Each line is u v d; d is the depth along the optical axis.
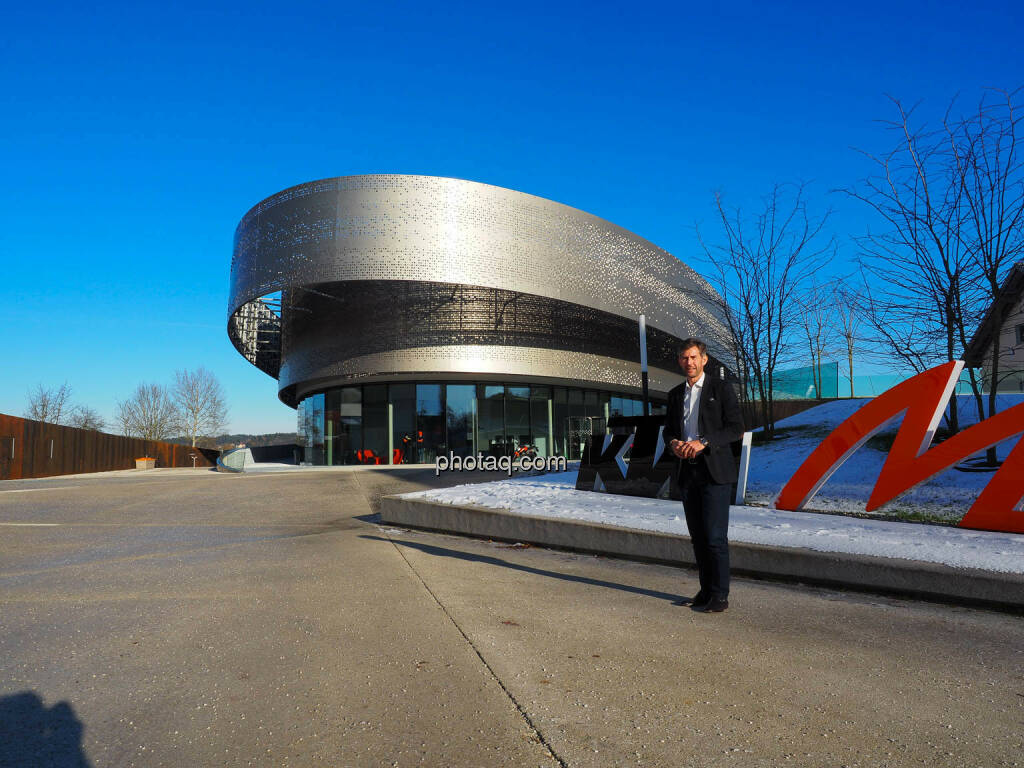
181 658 3.12
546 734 2.25
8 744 2.20
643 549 5.95
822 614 3.98
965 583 4.19
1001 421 6.19
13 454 22.75
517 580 5.05
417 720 2.38
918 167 10.02
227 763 2.06
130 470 37.75
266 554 6.35
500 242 24.05
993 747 2.13
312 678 2.83
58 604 4.28
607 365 30.78
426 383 28.45
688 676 2.83
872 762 2.03
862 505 7.79
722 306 18.08
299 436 34.34
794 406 29.33
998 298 9.81
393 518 8.77
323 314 27.83
